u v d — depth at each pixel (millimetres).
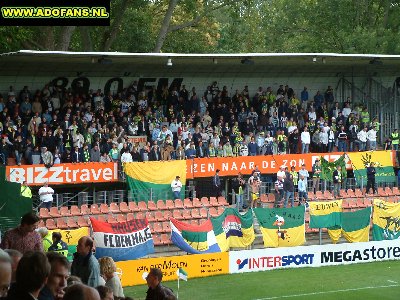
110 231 30781
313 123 45344
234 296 28562
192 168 39500
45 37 50562
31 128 37031
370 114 48656
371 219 37125
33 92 40625
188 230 32719
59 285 8898
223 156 41000
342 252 34750
